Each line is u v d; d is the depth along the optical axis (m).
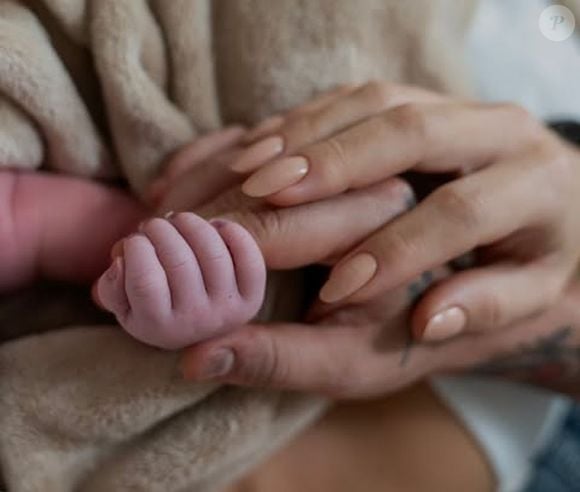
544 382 0.73
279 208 0.54
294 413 0.65
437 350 0.63
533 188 0.59
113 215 0.63
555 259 0.64
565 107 0.81
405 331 0.60
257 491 0.76
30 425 0.59
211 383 0.58
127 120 0.62
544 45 0.81
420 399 0.80
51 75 0.59
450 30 0.71
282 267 0.55
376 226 0.56
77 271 0.63
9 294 0.64
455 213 0.56
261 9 0.64
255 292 0.50
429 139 0.57
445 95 0.67
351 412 0.80
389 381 0.62
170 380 0.58
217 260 0.48
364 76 0.66
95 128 0.63
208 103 0.65
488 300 0.61
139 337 0.50
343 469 0.78
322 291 0.55
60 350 0.59
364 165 0.55
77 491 0.63
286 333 0.57
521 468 0.81
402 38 0.67
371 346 0.59
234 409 0.61
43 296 0.65
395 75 0.68
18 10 0.59
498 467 0.79
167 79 0.64
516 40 0.79
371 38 0.66
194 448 0.61
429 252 0.55
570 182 0.62
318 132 0.57
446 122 0.57
